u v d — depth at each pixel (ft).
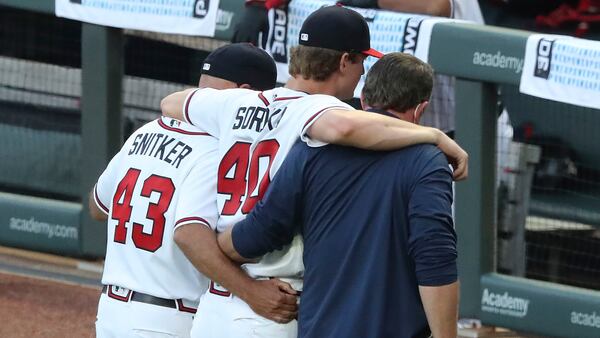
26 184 89.51
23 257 89.66
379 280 39.75
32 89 89.15
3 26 90.22
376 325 39.75
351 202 40.32
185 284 46.62
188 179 45.24
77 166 86.79
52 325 75.56
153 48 84.48
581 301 67.82
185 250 43.96
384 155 40.19
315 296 40.93
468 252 71.41
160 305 46.62
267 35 74.69
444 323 39.09
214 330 43.83
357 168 40.32
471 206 70.95
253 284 42.73
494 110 70.54
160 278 46.52
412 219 39.24
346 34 42.42
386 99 41.52
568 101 66.03
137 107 85.40
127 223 47.03
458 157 41.14
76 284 83.87
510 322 70.54
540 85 67.05
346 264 40.29
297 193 41.14
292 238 42.47
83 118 84.38
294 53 43.19
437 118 72.74
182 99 46.75
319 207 40.81
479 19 80.69
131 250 46.98
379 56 42.96
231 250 42.57
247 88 47.60
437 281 38.83
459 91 70.28
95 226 84.69
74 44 86.79
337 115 40.06
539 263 73.05
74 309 78.79
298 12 73.61
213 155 45.70
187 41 83.25
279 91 43.47
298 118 42.09
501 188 73.15
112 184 49.49
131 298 46.96
